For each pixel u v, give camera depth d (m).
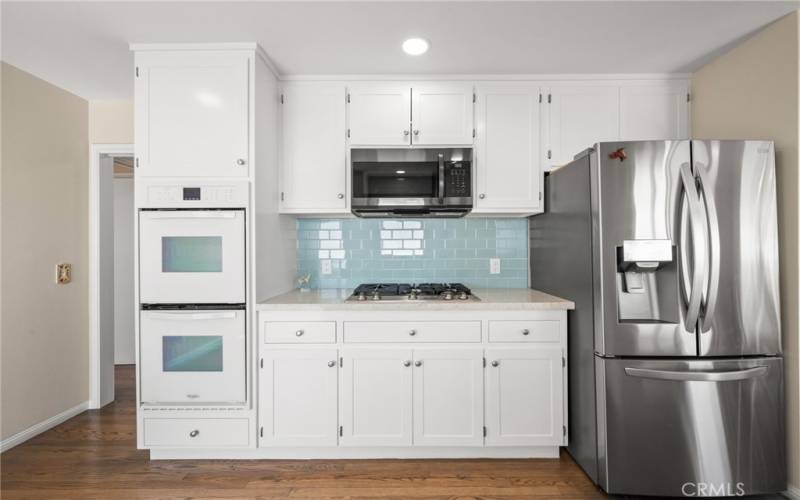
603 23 2.07
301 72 2.61
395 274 3.05
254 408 2.32
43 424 2.76
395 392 2.32
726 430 1.96
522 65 2.53
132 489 2.11
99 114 3.16
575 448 2.31
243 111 2.29
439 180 2.54
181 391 2.29
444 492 2.08
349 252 3.05
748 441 1.96
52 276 2.84
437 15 2.00
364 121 2.64
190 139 2.30
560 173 2.45
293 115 2.64
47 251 2.80
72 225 3.01
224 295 2.29
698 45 2.28
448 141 2.64
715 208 1.92
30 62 2.48
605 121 2.65
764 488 1.96
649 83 2.66
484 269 3.05
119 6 1.92
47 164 2.80
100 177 3.19
